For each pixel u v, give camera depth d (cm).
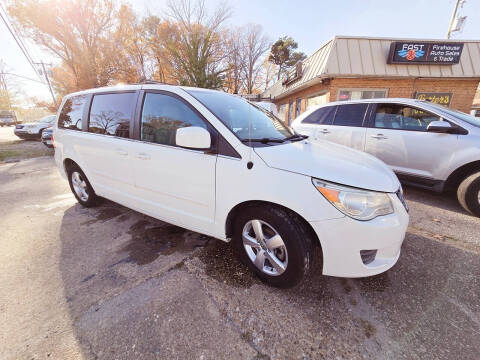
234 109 226
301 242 155
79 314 156
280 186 155
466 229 267
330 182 149
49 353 131
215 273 196
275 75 3084
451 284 184
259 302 166
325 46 905
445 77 809
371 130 379
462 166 299
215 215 188
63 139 313
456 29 1071
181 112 202
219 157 177
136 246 236
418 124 342
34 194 404
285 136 229
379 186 156
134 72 1817
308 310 159
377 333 143
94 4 1455
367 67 815
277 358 129
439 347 134
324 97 916
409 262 211
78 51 1543
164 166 206
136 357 129
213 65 1617
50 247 237
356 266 153
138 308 161
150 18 1592
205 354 131
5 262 213
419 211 317
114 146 243
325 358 129
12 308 161
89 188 313
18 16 1344
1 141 1268
